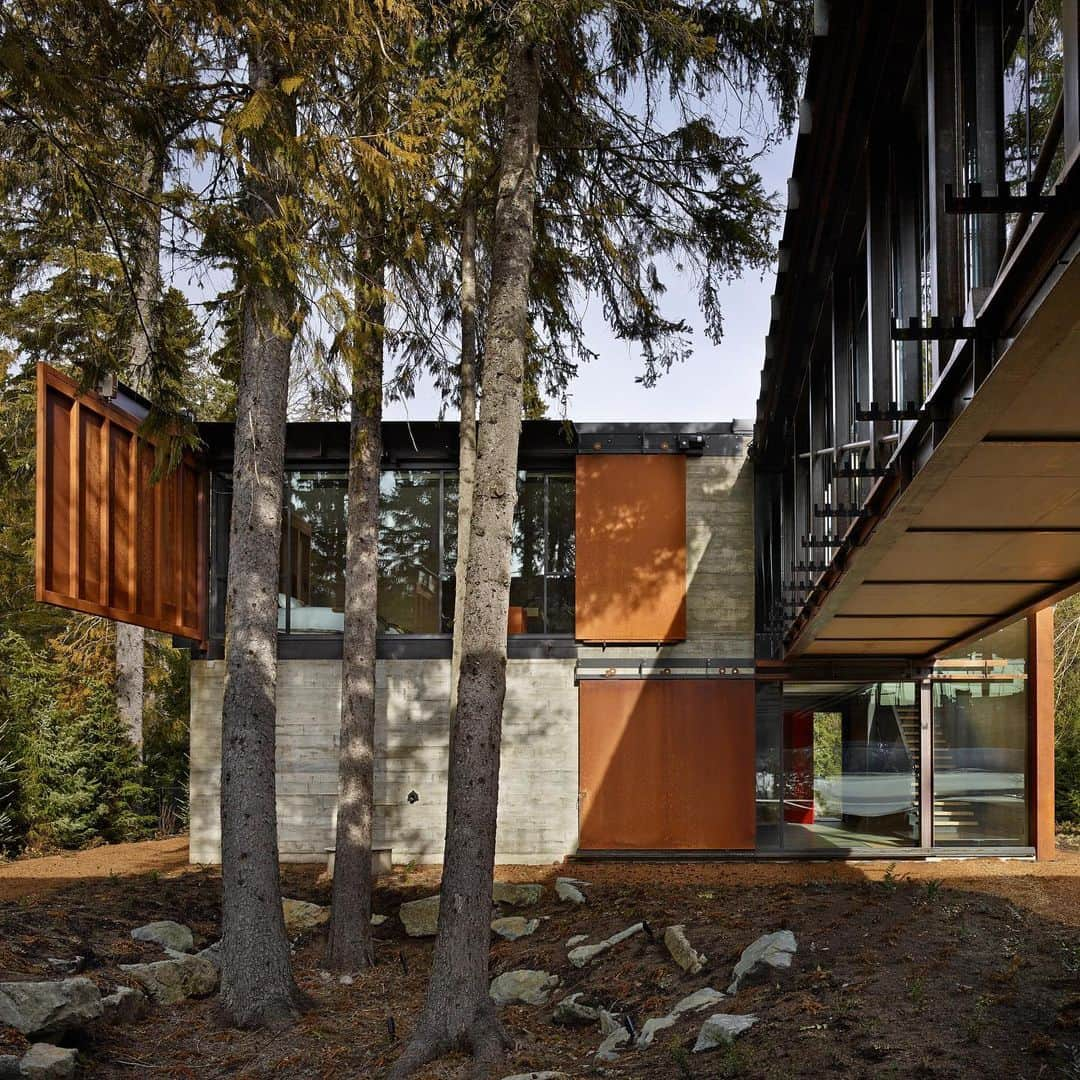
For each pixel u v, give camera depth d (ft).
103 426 44.42
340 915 38.47
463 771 27.76
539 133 37.06
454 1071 25.77
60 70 21.01
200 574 55.88
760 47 35.29
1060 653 75.92
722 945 32.53
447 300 43.57
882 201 28.94
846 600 41.91
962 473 26.81
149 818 69.97
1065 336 19.48
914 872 50.75
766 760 55.52
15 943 31.96
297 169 24.99
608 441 56.49
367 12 26.43
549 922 41.70
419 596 56.39
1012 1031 22.54
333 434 55.88
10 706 62.90
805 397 45.24
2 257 38.68
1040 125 20.22
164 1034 30.27
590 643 56.03
